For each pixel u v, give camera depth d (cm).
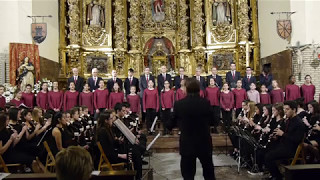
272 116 750
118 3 1595
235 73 1305
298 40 1302
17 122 742
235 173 762
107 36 1603
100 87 1184
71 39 1528
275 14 1416
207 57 1590
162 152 1049
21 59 1266
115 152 635
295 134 623
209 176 511
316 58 1270
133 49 1603
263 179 703
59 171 213
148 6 1628
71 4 1533
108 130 640
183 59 1584
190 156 494
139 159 678
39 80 1307
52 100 1169
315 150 647
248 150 797
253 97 1170
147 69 1268
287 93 1192
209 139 505
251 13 1556
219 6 1588
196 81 518
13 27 1300
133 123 779
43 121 830
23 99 1141
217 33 1588
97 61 1577
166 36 1628
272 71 1422
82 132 738
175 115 515
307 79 1178
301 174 397
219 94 1179
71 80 1268
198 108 499
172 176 743
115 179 408
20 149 694
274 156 638
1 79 1266
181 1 1605
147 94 1165
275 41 1420
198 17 1584
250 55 1535
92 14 1588
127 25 1642
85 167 217
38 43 1350
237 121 953
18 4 1316
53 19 1502
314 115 746
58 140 632
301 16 1301
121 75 1574
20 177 403
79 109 820
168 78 1275
